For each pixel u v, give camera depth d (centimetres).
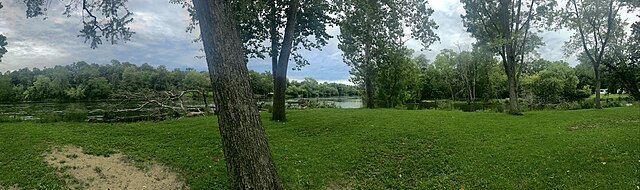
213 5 585
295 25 1727
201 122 1592
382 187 850
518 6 2142
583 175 827
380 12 1681
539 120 1688
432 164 962
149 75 6122
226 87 590
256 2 1386
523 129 1378
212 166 921
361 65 3269
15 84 6141
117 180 860
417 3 1705
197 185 822
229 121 595
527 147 1062
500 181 829
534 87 5075
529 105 3588
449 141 1162
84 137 1237
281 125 1505
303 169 915
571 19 2977
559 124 1536
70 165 916
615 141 1073
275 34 1717
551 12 2352
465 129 1362
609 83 3938
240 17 1333
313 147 1119
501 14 2169
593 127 1432
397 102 3706
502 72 6000
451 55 5841
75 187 803
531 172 862
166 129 1415
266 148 624
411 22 1752
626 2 2827
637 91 3594
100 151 1058
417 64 6084
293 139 1240
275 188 617
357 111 2200
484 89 6069
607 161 895
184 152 1052
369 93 3291
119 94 2855
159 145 1144
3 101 5509
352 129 1383
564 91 5344
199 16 596
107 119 1967
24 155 973
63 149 1055
